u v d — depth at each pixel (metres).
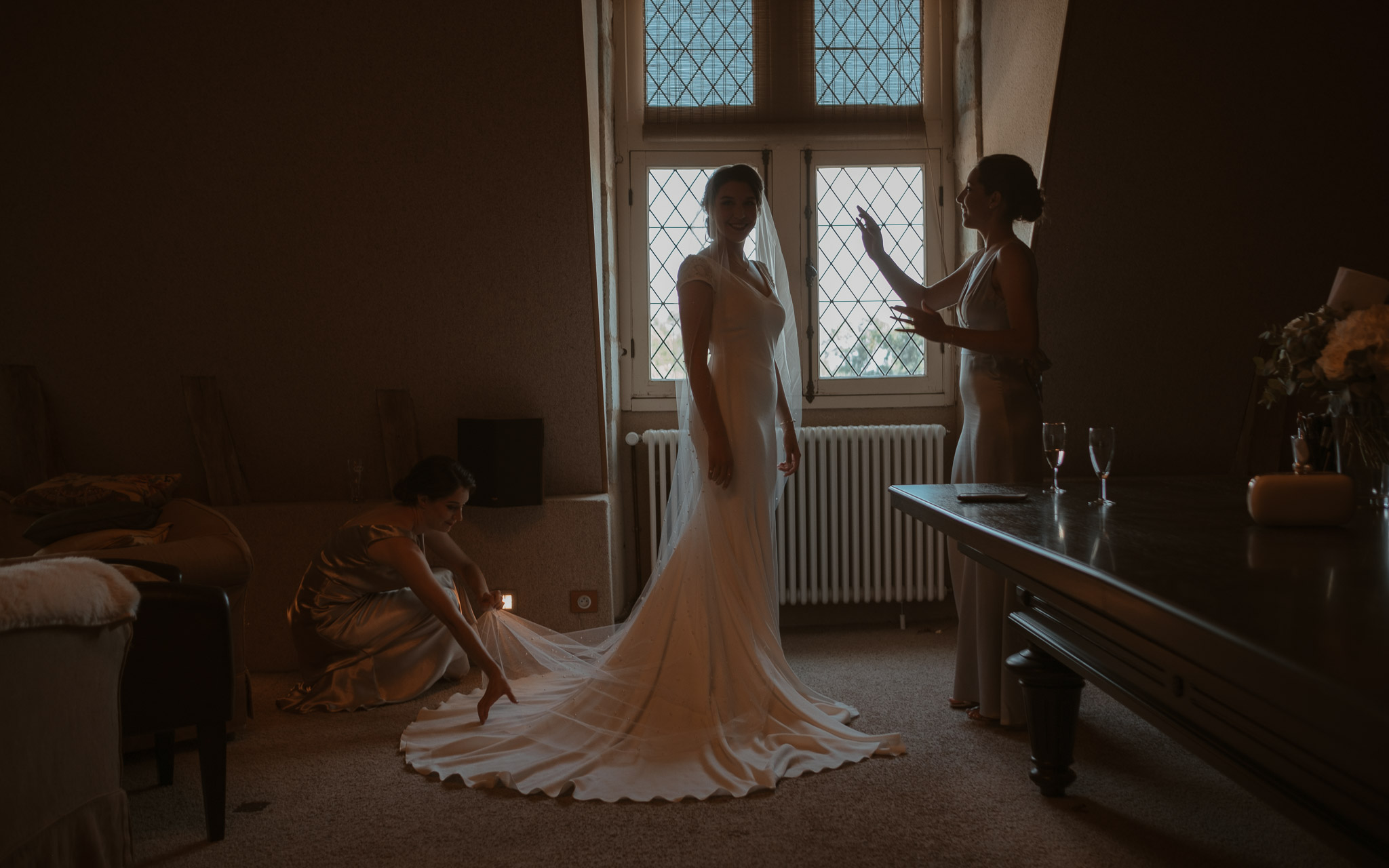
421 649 3.54
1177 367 4.47
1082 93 3.78
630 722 2.86
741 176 3.20
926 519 2.37
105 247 3.86
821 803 2.42
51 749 1.70
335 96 3.64
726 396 3.12
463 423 4.10
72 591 1.71
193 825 2.39
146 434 4.27
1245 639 1.02
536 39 3.58
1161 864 2.05
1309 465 2.26
